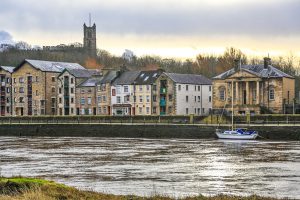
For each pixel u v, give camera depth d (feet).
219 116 401.90
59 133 420.36
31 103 575.38
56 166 204.33
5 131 441.27
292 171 183.73
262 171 184.24
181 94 507.71
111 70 546.26
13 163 215.72
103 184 157.99
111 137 390.63
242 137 340.59
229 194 138.41
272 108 444.14
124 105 518.37
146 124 386.93
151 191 144.05
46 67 577.43
